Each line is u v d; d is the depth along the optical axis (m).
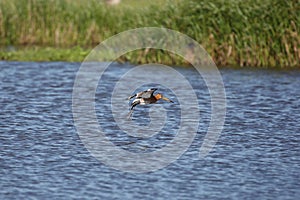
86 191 52.50
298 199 50.94
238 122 73.81
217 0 110.19
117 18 128.12
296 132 69.44
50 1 129.62
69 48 125.88
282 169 57.62
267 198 51.12
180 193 52.09
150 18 113.44
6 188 52.97
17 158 60.47
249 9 108.50
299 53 107.06
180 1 112.12
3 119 74.56
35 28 130.12
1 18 131.00
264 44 108.12
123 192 52.28
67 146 64.44
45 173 56.53
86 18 128.88
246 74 101.88
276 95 87.50
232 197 51.31
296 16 106.69
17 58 115.38
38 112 78.38
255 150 63.22
